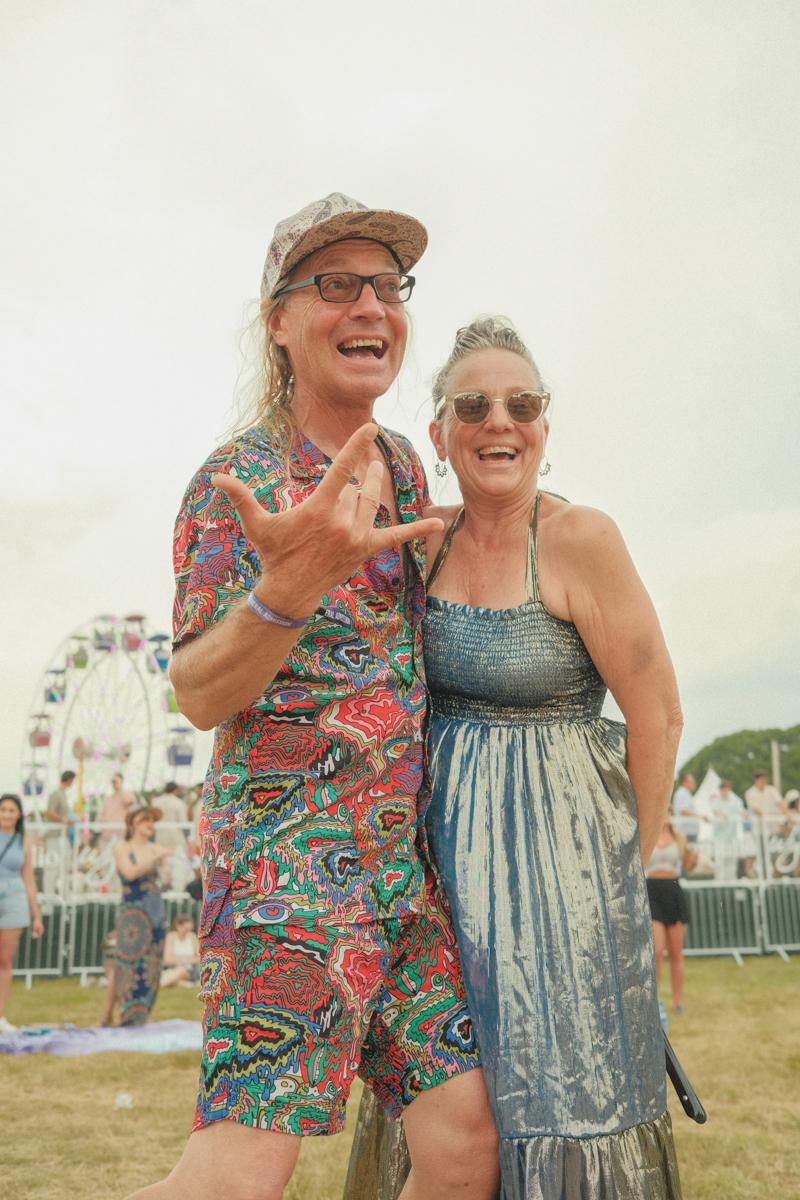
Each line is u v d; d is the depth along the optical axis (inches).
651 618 89.3
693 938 468.1
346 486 70.4
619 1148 81.7
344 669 81.7
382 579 85.7
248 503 69.1
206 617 78.3
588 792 88.1
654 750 91.3
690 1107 90.5
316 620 81.0
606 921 85.5
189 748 526.9
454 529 93.4
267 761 80.3
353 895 79.4
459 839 86.2
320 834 79.2
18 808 318.0
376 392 91.0
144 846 313.6
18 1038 284.2
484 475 89.4
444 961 85.0
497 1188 83.3
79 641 530.6
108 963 316.2
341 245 90.7
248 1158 74.3
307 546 69.7
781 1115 193.9
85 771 515.5
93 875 454.9
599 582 88.0
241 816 79.7
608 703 98.3
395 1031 84.1
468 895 84.7
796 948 471.8
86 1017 336.8
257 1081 74.9
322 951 76.7
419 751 86.0
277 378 94.8
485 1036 82.3
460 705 90.5
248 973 76.8
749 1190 151.9
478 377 90.3
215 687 75.4
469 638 88.6
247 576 79.4
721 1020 300.5
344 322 89.7
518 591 89.4
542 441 91.5
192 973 404.5
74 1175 167.5
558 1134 80.5
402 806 83.3
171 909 445.4
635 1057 84.1
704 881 473.4
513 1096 81.0
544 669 87.9
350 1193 98.5
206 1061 77.2
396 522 91.0
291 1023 75.6
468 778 87.7
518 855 85.6
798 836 479.8
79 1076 244.5
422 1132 83.3
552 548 89.6
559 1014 82.5
